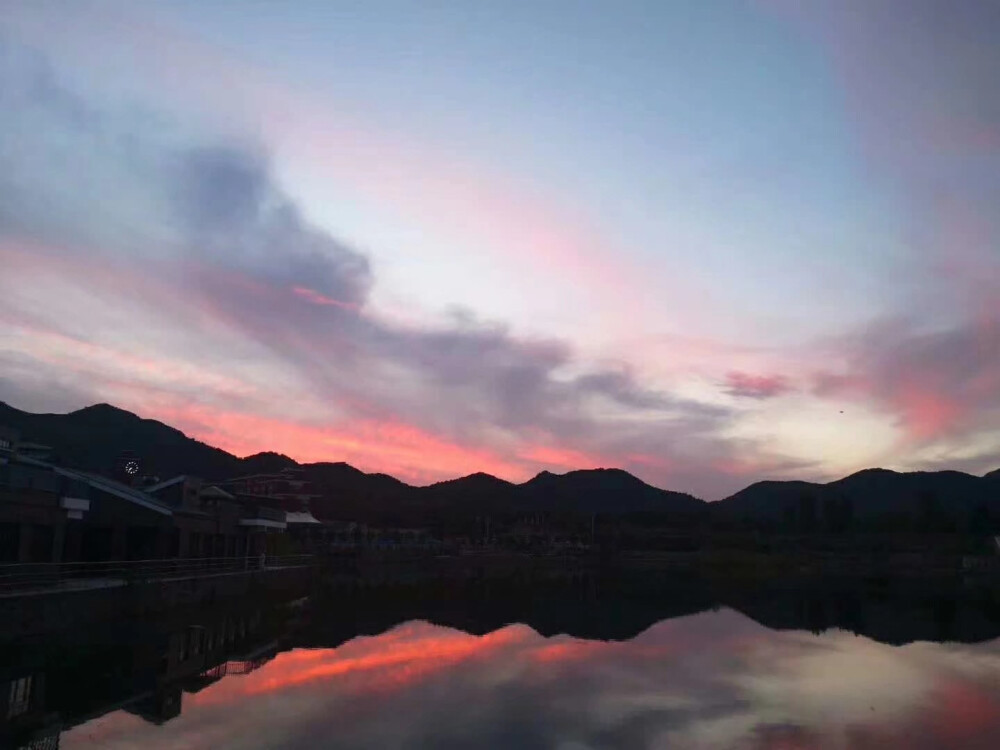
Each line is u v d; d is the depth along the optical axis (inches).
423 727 650.8
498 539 5777.6
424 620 1492.4
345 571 3489.2
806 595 2262.6
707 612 1715.1
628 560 4940.9
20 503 1178.6
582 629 1364.4
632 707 733.9
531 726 658.2
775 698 779.4
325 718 678.5
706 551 5098.4
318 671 910.4
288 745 590.9
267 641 1163.9
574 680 866.1
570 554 5319.9
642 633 1311.5
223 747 584.1
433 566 4069.9
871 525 5506.9
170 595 1424.7
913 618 1604.3
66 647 1029.2
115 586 1241.4
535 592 2311.8
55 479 1300.4
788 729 657.0
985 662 1017.5
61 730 629.9
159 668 911.0
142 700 743.1
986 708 737.6
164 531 1656.0
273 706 722.8
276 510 2544.3
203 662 961.5
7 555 1163.9
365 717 684.1
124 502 1596.9
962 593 2361.0
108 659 956.6
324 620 1469.0
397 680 857.5
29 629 989.2
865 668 964.0
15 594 979.3
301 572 2471.7
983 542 4685.0
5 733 617.0
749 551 4936.0
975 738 629.6
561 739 618.2
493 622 1464.1
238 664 952.3
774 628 1407.5
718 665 979.3
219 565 1931.6
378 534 4990.2
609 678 880.9
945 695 797.9
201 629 1257.4
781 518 6540.4
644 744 608.4
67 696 753.6
